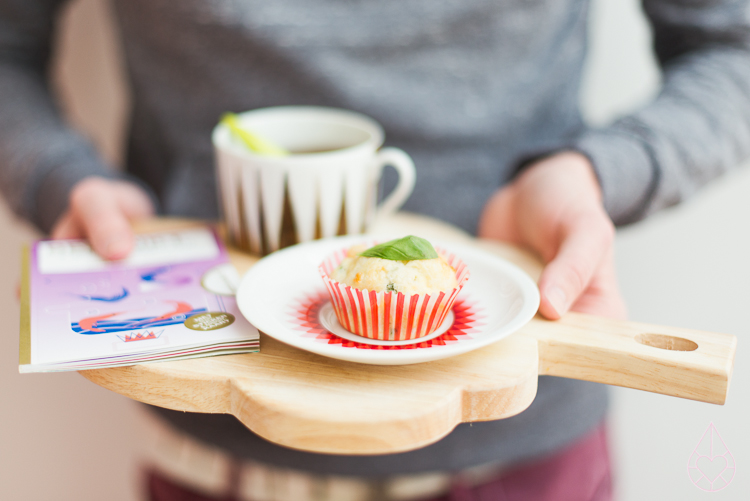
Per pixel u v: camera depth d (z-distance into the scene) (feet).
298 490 2.17
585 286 1.73
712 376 1.53
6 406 3.42
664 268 3.10
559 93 2.44
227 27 2.19
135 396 1.57
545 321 1.68
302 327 1.65
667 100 2.25
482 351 1.59
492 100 2.33
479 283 1.75
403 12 2.21
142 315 1.68
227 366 1.56
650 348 1.59
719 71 2.30
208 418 2.12
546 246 1.94
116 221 1.98
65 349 1.57
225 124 2.01
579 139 2.15
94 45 3.15
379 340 1.65
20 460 3.53
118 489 3.71
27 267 1.89
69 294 1.76
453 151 2.35
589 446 2.29
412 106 2.28
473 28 2.25
